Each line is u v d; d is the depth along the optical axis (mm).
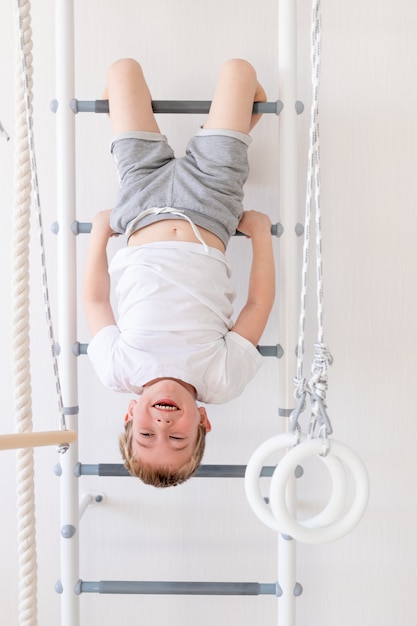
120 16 1653
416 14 1644
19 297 1165
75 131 1611
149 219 1464
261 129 1659
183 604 1744
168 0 1651
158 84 1663
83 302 1523
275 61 1650
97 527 1738
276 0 1646
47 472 1738
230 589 1566
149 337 1419
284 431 1548
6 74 1677
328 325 1685
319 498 1716
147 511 1731
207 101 1543
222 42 1653
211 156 1476
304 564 1733
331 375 1693
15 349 1167
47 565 1750
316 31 1211
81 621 1750
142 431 1380
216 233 1460
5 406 1725
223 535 1730
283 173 1518
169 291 1435
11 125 1683
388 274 1674
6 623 1767
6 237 1701
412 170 1660
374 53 1650
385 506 1711
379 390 1693
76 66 1659
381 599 1728
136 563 1741
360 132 1657
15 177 1159
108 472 1553
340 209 1666
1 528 1755
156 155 1497
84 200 1679
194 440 1405
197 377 1420
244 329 1463
